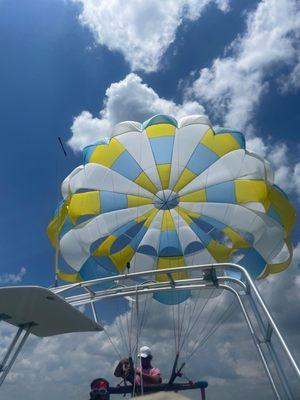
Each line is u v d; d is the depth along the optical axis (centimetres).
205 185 1099
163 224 1090
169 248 1077
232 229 1056
